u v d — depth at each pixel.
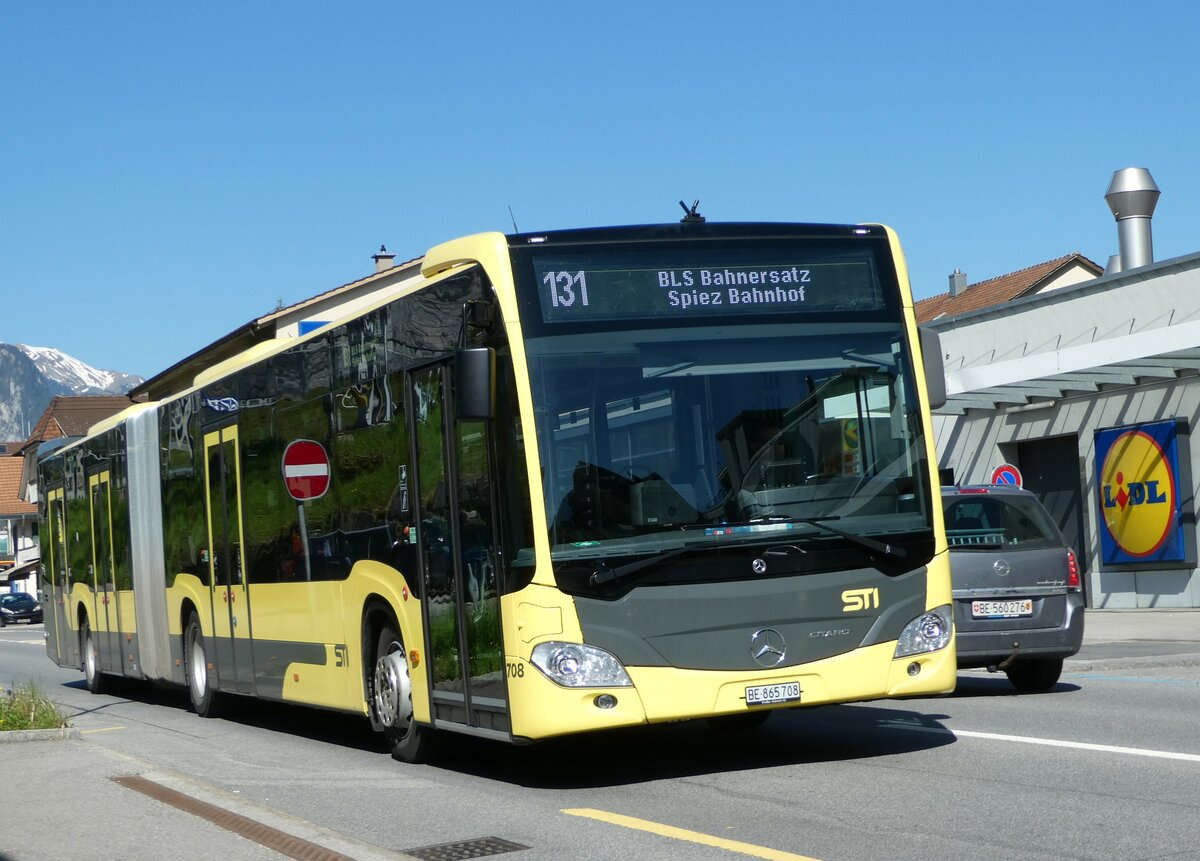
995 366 32.22
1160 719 11.94
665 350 9.64
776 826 8.05
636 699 9.17
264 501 14.24
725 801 8.95
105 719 17.61
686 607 9.29
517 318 9.45
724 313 9.79
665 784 9.75
